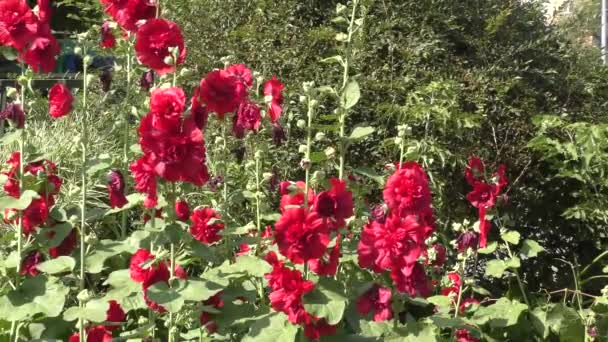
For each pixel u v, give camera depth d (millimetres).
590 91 2979
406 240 1267
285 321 1343
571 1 3832
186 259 1672
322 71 2758
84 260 1525
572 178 2738
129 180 2014
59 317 1607
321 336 1376
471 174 1909
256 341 1306
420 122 2580
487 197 1853
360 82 2680
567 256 2828
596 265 2725
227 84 1396
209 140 2434
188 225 1615
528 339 1983
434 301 1821
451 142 2641
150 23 1428
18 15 1464
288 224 1249
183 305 1363
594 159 2578
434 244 1808
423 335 1335
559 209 2789
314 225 1236
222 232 1608
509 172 2738
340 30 2900
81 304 1393
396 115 2662
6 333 1552
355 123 2686
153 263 1382
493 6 2986
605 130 2523
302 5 2936
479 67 2885
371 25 2752
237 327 1524
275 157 2600
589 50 3340
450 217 2625
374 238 1288
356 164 2678
